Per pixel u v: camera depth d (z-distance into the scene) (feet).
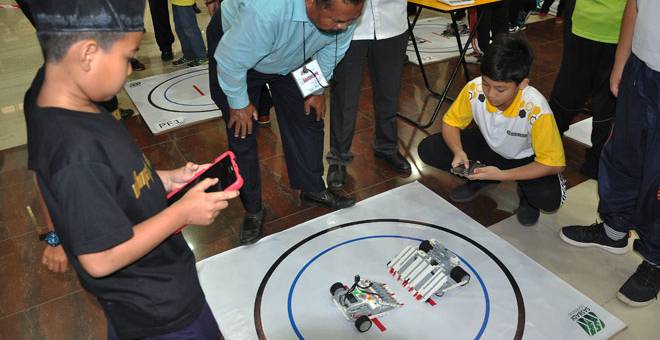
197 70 12.94
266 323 5.74
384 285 6.09
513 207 7.71
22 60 14.76
